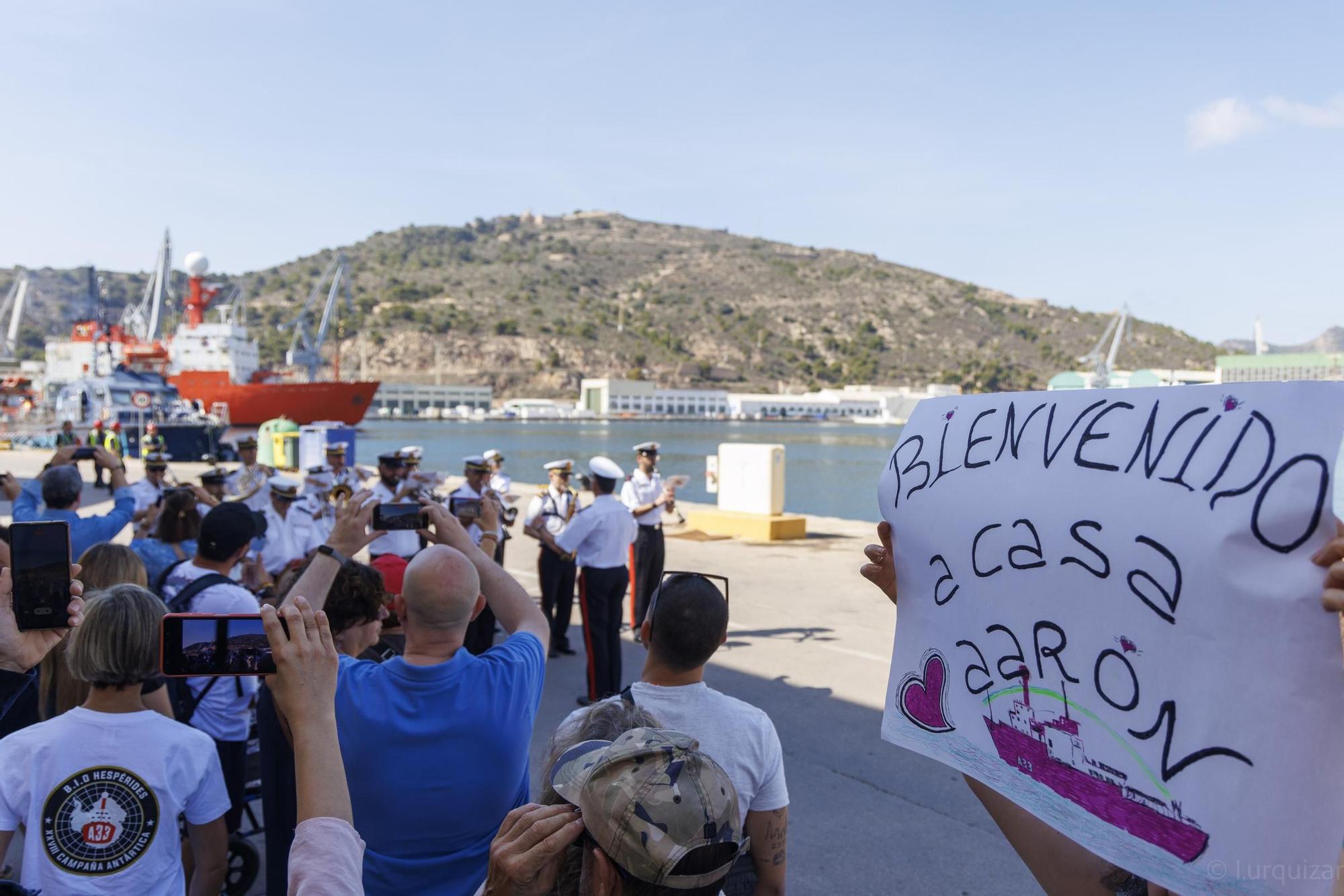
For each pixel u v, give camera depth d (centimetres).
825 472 4188
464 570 226
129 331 7169
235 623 155
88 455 580
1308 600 100
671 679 240
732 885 231
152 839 230
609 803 107
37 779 223
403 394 17938
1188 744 110
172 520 487
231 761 355
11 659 209
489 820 218
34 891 209
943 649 150
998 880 385
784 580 1083
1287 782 101
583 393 17938
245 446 1000
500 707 220
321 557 272
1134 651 117
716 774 111
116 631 226
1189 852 109
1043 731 130
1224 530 107
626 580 625
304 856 130
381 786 210
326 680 142
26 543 210
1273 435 106
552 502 790
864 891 375
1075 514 126
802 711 600
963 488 147
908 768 504
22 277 9962
